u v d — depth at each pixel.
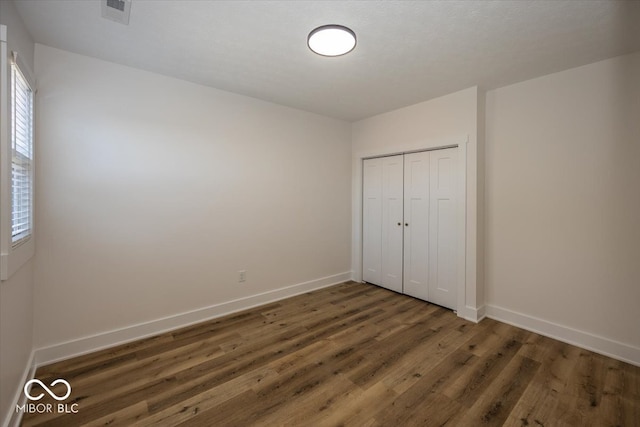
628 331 2.16
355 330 2.65
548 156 2.53
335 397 1.76
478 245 2.85
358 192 4.11
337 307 3.21
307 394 1.79
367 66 2.40
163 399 1.73
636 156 2.13
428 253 3.35
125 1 1.62
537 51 2.14
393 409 1.66
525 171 2.67
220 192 2.94
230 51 2.17
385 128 3.68
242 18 1.77
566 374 1.98
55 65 2.12
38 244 2.07
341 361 2.14
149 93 2.51
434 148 3.21
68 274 2.19
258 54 2.21
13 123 1.57
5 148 1.40
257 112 3.18
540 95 2.57
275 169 3.36
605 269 2.27
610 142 2.23
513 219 2.75
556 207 2.50
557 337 2.49
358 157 4.07
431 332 2.61
